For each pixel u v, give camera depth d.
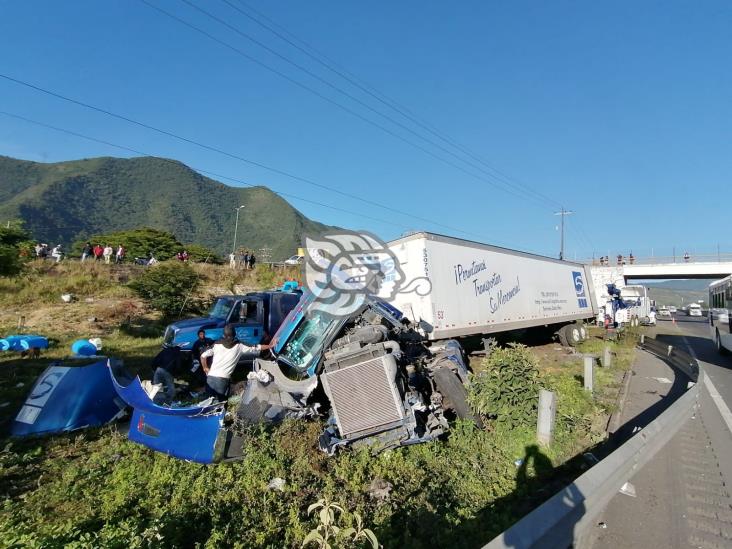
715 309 17.52
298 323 6.94
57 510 4.45
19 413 6.79
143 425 5.98
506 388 6.41
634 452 4.26
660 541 3.78
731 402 8.65
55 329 15.23
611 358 13.30
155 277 18.47
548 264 15.97
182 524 3.99
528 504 4.59
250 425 5.55
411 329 7.87
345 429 5.52
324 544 3.31
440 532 3.88
